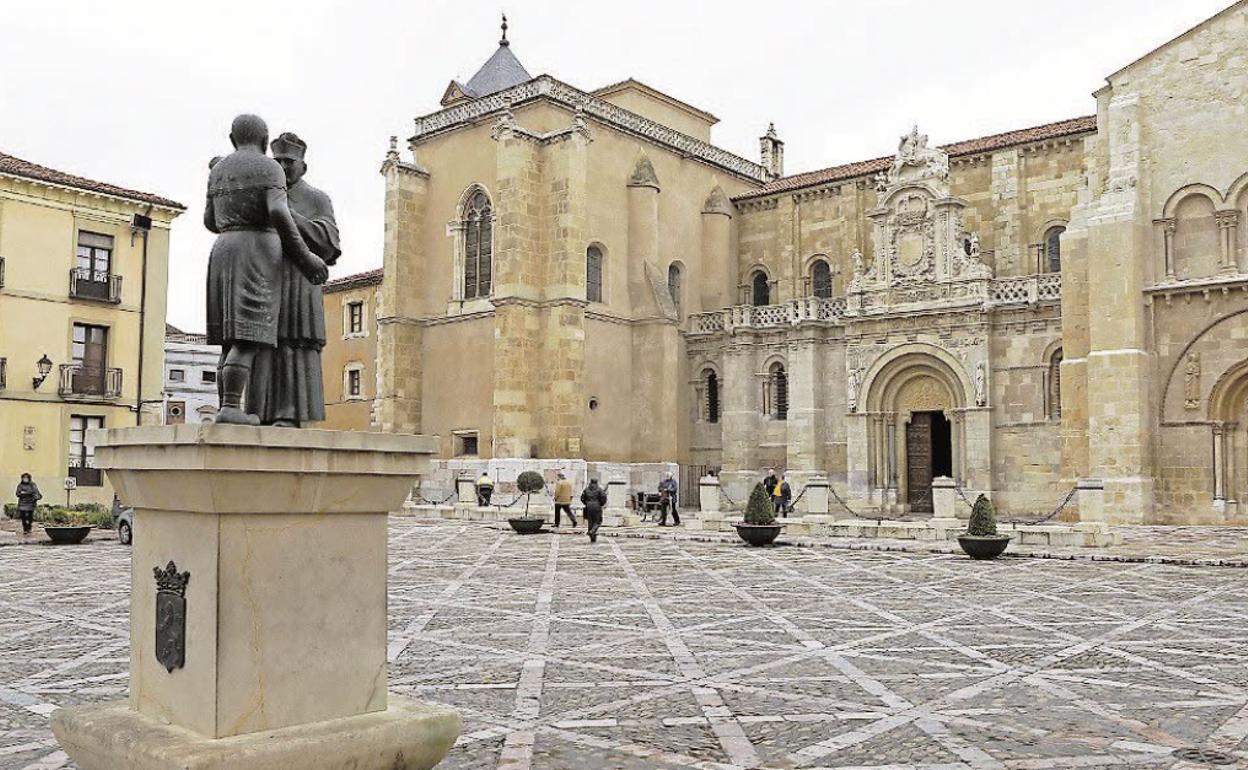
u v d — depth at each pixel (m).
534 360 46.59
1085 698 9.60
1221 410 35.56
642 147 51.81
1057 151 44.97
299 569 5.59
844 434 45.69
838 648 12.29
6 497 39.53
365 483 5.79
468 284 50.03
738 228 55.66
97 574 21.22
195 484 5.25
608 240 49.72
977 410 41.56
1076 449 37.84
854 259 46.31
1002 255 45.84
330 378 60.12
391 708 6.02
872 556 25.25
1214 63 36.34
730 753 7.79
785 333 47.91
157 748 5.09
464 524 37.94
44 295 41.16
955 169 47.75
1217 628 13.80
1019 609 15.70
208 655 5.30
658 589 18.34
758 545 28.36
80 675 10.75
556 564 23.12
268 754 5.14
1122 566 22.55
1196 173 36.41
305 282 6.51
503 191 46.50
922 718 8.84
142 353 44.16
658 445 49.28
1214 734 8.31
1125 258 36.47
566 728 8.53
